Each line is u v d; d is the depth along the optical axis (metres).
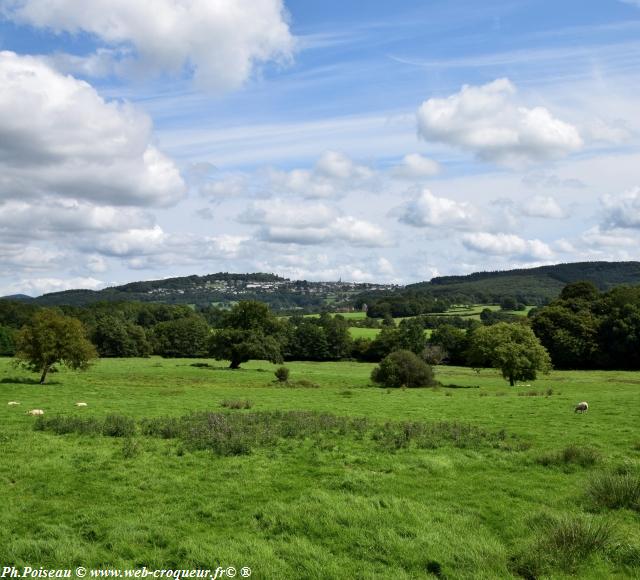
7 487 15.70
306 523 12.56
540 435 24.14
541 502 14.34
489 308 186.00
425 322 163.00
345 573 10.30
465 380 73.50
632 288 109.69
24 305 151.38
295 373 81.25
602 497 13.91
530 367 62.62
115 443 22.03
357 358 123.25
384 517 12.75
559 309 98.50
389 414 32.72
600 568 10.33
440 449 21.06
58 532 12.15
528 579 10.21
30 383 53.69
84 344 56.56
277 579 10.06
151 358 118.56
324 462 18.89
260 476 16.97
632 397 41.16
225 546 11.36
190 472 17.47
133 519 13.01
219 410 33.88
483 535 12.01
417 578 10.20
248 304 91.94
